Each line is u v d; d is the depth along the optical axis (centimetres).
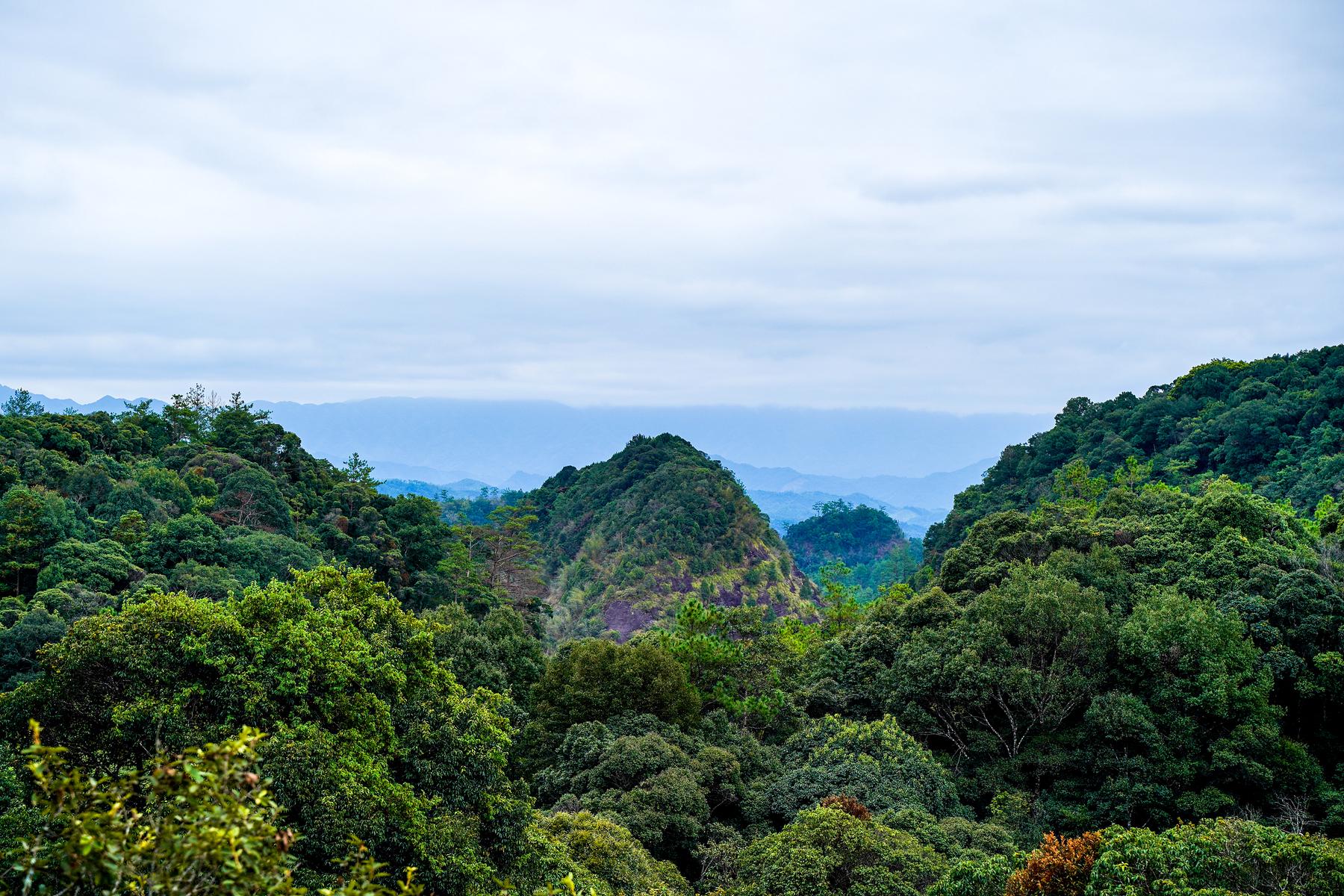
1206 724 3775
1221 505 4828
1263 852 2130
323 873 1817
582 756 3891
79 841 708
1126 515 5559
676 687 4388
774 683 4959
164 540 6288
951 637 4478
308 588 2822
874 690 4762
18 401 9281
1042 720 4047
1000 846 3144
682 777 3500
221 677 2083
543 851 2519
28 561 5569
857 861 2778
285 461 10319
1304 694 3797
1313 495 7931
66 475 6919
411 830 2014
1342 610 3988
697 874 3469
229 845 711
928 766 3816
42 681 2100
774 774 4025
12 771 1777
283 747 1933
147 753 1944
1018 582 4581
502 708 4138
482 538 10088
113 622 2141
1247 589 4259
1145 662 3959
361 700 2306
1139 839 2277
